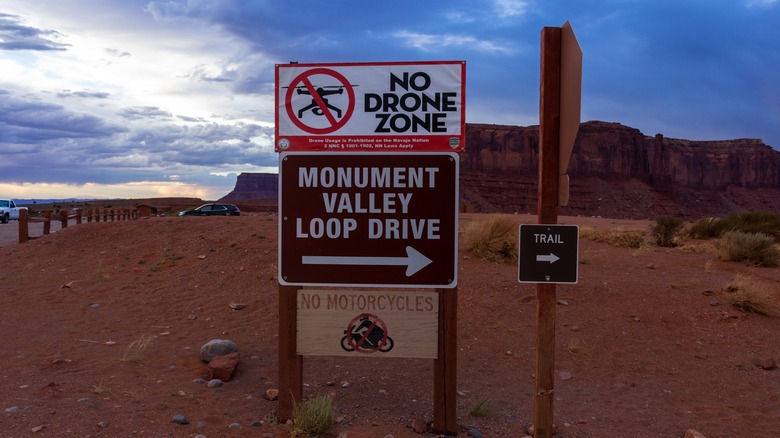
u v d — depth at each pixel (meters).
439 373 4.93
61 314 9.13
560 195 4.28
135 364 6.50
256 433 4.72
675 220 16.89
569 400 6.20
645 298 9.63
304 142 5.04
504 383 6.67
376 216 4.99
